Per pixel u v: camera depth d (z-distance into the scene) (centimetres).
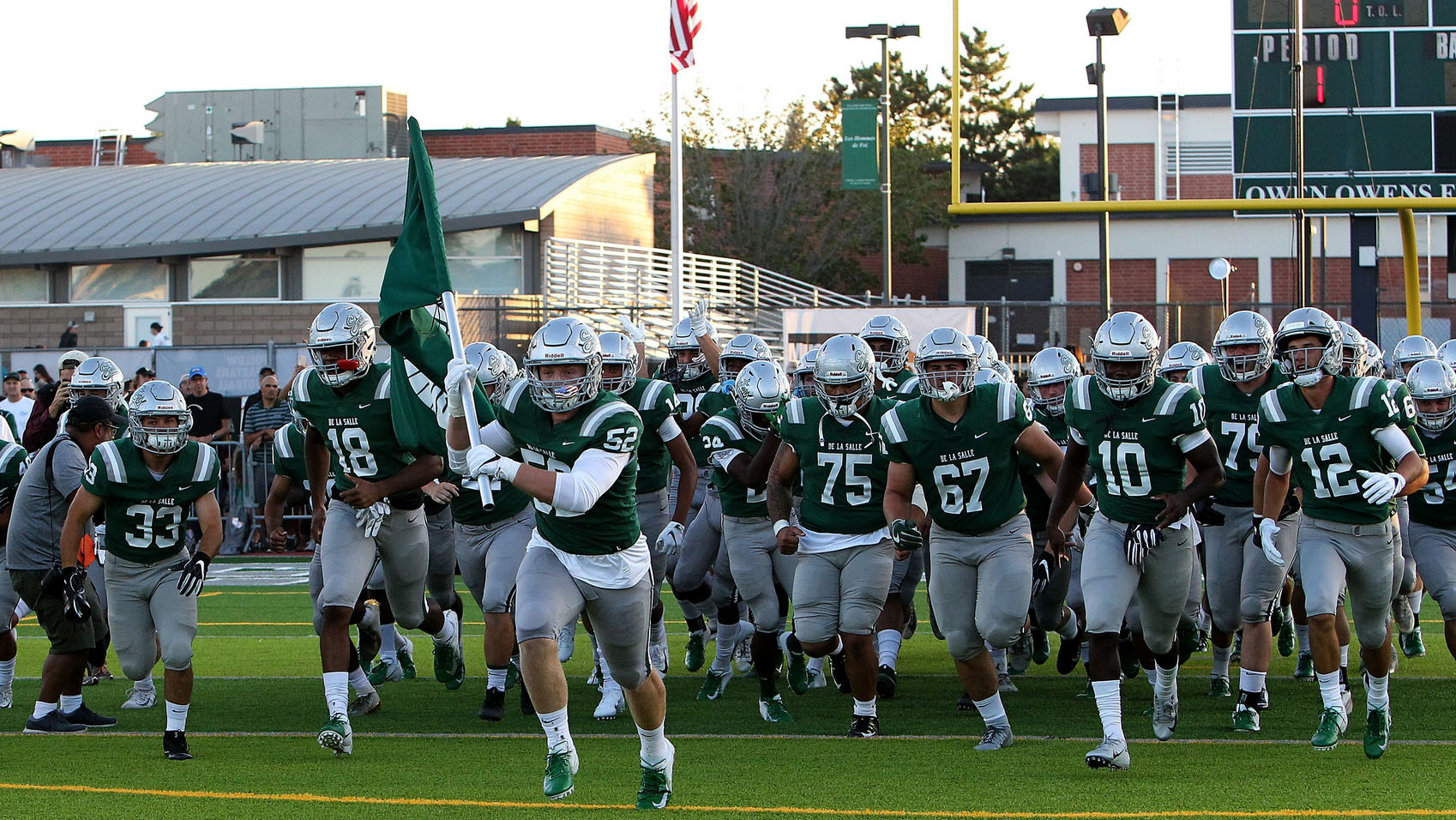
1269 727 1252
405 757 1142
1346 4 2783
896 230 6450
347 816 944
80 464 1271
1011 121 9194
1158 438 1102
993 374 1399
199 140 6488
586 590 932
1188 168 5309
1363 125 2786
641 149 6431
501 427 955
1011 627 1118
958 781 1036
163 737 1227
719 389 1498
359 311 1159
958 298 5781
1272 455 1158
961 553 1137
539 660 914
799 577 1194
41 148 6975
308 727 1285
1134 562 1080
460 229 3950
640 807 952
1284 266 5094
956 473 1114
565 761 923
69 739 1227
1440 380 1246
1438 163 2767
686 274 4503
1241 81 2825
